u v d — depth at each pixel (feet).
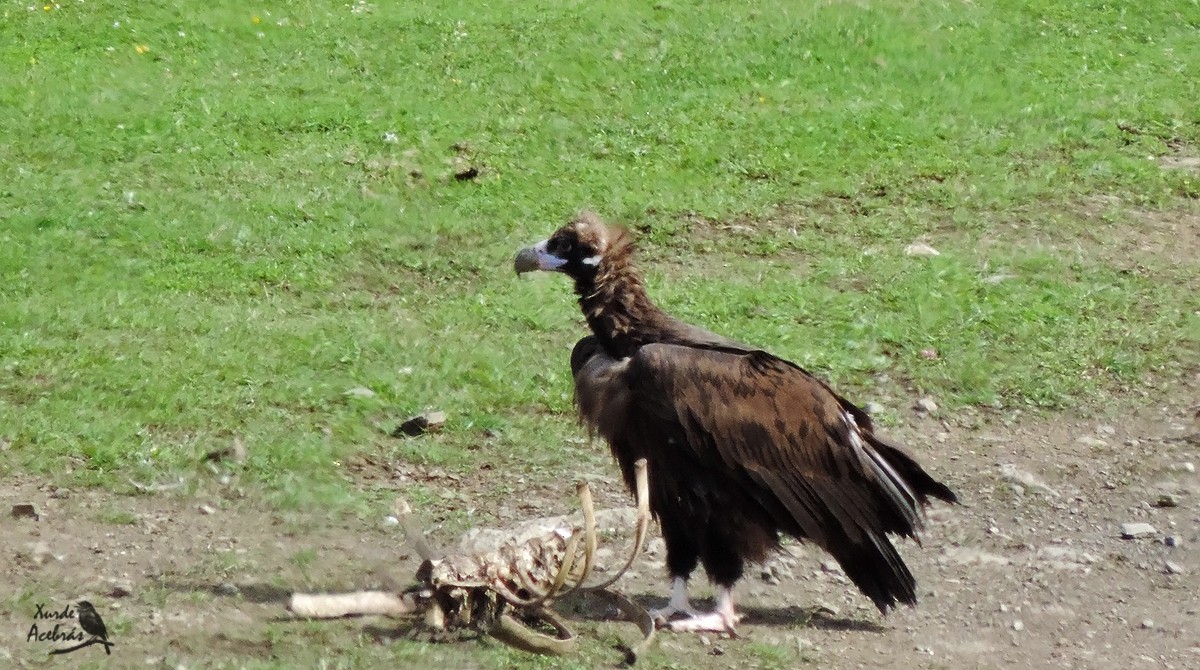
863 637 33.58
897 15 94.12
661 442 32.42
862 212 67.41
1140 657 33.30
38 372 44.88
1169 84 87.20
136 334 49.01
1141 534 40.16
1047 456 45.29
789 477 32.68
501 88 79.97
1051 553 38.96
